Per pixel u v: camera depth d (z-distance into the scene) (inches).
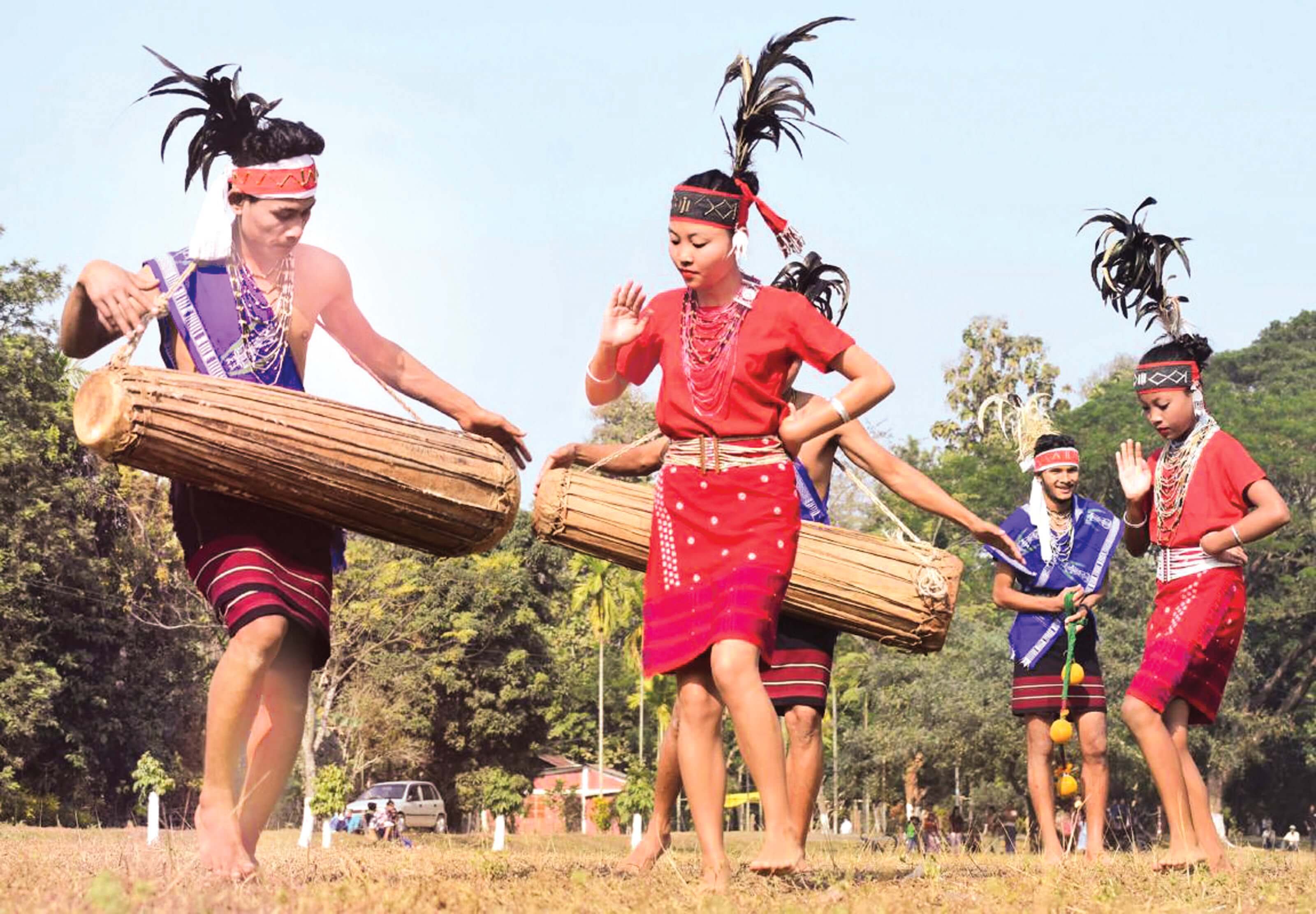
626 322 245.9
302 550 232.7
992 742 1868.8
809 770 313.1
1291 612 2300.7
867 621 293.0
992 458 2477.9
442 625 2397.9
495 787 2437.3
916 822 1888.5
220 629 2073.1
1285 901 225.1
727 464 234.5
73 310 241.8
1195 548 316.2
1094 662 417.7
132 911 165.8
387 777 2578.7
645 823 2635.3
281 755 238.7
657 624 236.5
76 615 1936.5
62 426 1905.8
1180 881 263.6
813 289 360.5
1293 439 2345.0
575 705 3228.3
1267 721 2204.7
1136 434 2244.1
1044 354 3363.7
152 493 2047.2
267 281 242.5
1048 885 239.3
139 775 1836.9
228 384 225.1
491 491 239.5
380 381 258.8
